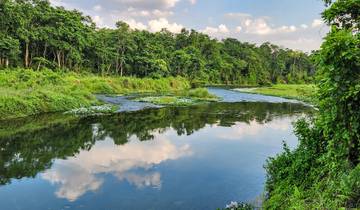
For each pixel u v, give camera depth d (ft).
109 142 55.06
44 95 92.17
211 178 36.91
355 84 17.67
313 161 25.14
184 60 280.92
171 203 30.37
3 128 65.05
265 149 50.62
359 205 17.29
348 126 18.88
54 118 78.38
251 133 63.77
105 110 92.79
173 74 277.44
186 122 76.18
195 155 47.06
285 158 30.81
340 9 20.45
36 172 39.29
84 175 38.29
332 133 22.09
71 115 83.66
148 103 115.55
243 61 353.10
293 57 411.13
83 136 59.31
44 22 203.00
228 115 89.20
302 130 27.94
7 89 90.79
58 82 130.41
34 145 52.34
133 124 72.49
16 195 32.35
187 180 36.42
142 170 40.14
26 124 69.77
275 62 394.93
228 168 40.68
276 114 92.53
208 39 367.66
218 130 66.59
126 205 29.94
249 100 138.21
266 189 30.48
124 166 41.86
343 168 19.51
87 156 46.34
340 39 17.40
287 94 170.40
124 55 249.75
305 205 19.47
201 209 29.01
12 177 37.50
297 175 25.85
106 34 260.01
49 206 29.86
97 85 161.07
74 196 32.09
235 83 331.57
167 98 128.88
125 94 154.40
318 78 20.16
